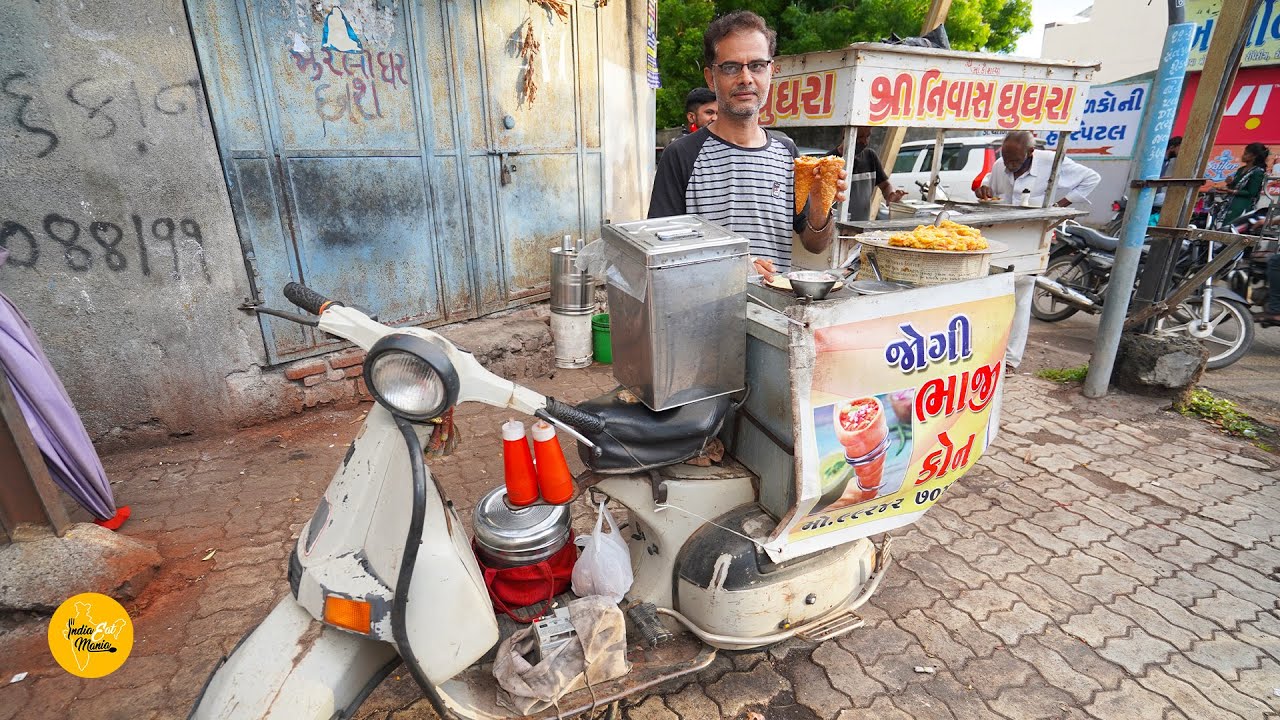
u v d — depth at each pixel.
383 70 3.82
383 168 3.94
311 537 1.46
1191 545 2.85
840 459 1.63
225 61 3.24
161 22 3.03
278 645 1.37
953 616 2.41
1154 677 2.14
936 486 1.90
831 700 2.04
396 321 4.21
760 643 1.84
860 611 2.43
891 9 10.53
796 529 1.75
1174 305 4.44
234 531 2.84
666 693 2.05
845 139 3.61
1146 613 2.43
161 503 3.03
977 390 1.82
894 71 3.48
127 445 3.42
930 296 1.64
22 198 2.88
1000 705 2.03
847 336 1.55
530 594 1.78
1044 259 4.63
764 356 1.70
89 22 2.87
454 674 1.48
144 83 3.04
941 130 5.28
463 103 4.25
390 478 1.39
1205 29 9.59
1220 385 4.84
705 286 1.57
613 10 5.15
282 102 3.47
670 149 2.49
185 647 2.21
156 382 3.41
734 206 2.38
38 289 3.00
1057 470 3.51
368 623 1.34
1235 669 2.17
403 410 1.29
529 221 4.89
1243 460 3.63
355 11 3.63
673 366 1.59
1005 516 3.07
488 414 4.09
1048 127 4.14
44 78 2.83
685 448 1.72
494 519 1.73
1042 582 2.60
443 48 4.07
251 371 3.68
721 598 1.79
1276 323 5.19
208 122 3.24
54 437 2.48
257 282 3.59
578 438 1.52
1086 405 4.40
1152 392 4.46
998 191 6.04
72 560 2.33
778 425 1.71
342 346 4.03
